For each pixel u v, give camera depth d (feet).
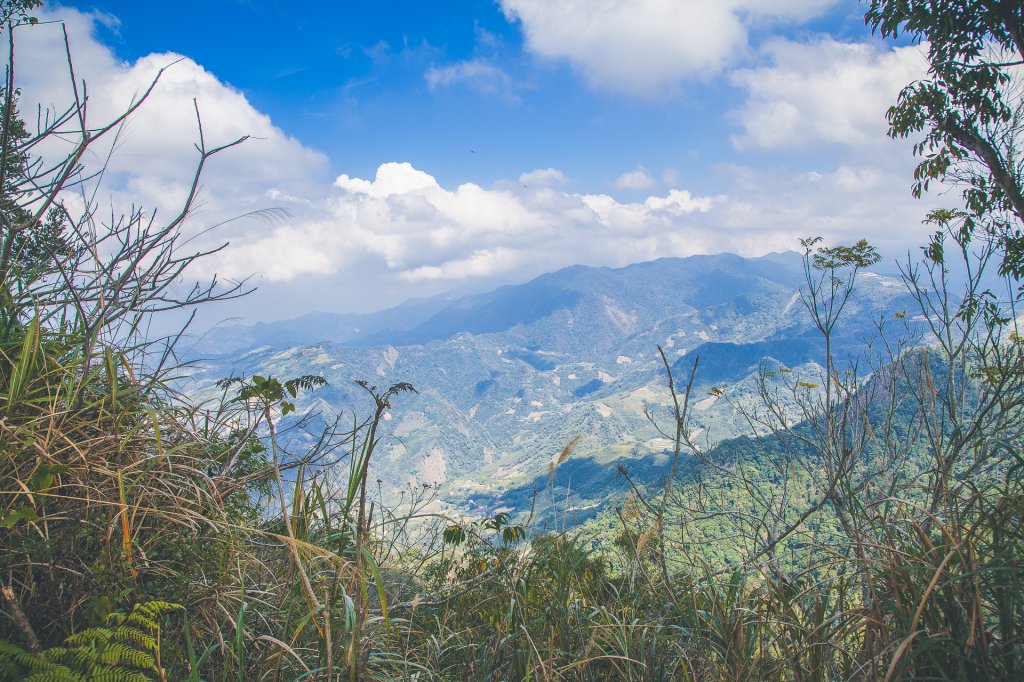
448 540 8.47
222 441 6.87
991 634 4.66
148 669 4.99
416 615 7.82
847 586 5.91
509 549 8.64
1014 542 4.85
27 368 5.26
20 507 4.70
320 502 6.39
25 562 4.68
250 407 6.48
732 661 5.73
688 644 6.28
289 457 6.40
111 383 5.29
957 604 4.70
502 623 7.48
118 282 6.37
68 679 4.02
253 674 5.63
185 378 6.69
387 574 7.76
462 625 8.04
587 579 8.64
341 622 5.34
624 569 7.98
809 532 7.33
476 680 6.64
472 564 8.82
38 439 4.99
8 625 4.75
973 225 18.54
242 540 6.01
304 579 4.98
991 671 4.31
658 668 6.30
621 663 6.52
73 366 5.61
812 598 5.96
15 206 6.43
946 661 4.68
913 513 6.25
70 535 5.06
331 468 6.75
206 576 5.59
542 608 7.69
